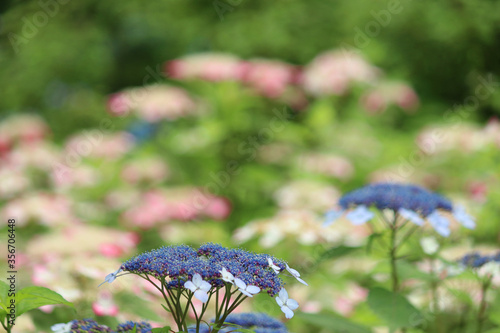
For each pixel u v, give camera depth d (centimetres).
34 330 240
